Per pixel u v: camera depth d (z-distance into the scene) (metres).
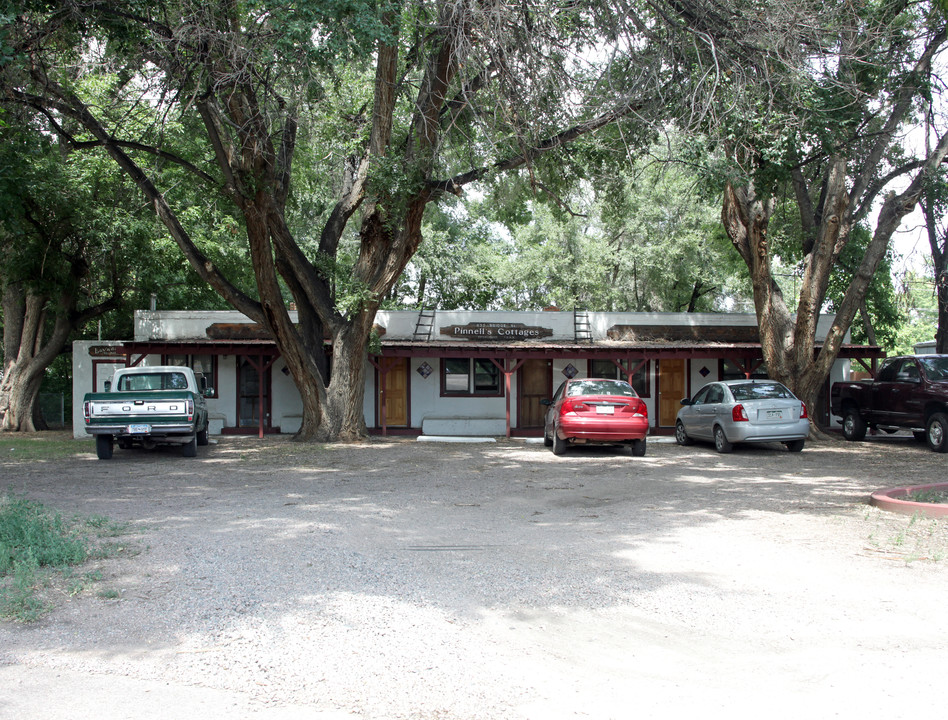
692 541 7.58
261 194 16.69
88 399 14.93
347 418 19.25
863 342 33.34
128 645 4.72
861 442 18.98
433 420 22.47
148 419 15.04
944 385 16.36
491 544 7.44
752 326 23.50
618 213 19.98
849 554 7.00
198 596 5.64
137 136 20.88
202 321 22.97
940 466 13.74
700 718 3.82
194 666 4.41
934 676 4.30
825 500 10.06
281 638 4.82
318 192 24.09
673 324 23.48
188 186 22.69
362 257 18.77
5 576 6.11
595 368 23.61
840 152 17.44
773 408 15.94
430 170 16.86
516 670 4.38
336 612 5.31
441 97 16.56
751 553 7.06
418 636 4.88
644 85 13.41
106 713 3.87
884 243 18.94
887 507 9.20
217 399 23.08
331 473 13.06
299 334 19.25
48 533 7.32
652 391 23.56
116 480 12.16
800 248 23.95
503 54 12.50
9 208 18.78
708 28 12.43
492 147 16.38
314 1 10.83
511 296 37.47
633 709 3.91
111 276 26.06
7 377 26.31
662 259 31.62
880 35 14.38
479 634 4.93
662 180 29.78
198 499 10.20
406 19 15.29
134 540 7.51
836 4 13.38
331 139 19.42
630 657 4.58
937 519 8.58
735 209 20.28
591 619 5.23
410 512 9.24
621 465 14.21
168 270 26.09
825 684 4.21
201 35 11.89
